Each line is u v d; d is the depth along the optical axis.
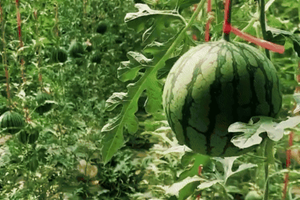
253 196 2.36
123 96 1.62
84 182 4.53
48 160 3.95
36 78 3.72
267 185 1.50
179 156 2.60
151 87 1.64
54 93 4.19
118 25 6.77
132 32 6.80
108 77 6.29
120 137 1.70
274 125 1.06
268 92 1.19
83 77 5.70
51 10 4.21
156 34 1.58
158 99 1.69
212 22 2.13
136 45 6.80
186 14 2.63
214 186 2.17
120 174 4.47
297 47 1.50
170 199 1.77
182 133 1.27
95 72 5.87
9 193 3.52
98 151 4.75
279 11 2.62
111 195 4.43
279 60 2.14
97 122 5.11
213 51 1.20
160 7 2.38
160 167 3.33
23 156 3.44
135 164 4.58
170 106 1.28
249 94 1.15
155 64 1.58
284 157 2.89
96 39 5.85
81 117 5.14
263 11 1.40
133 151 5.54
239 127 1.07
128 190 4.45
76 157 4.23
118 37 6.91
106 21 6.45
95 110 5.43
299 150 2.36
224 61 1.17
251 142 0.99
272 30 1.53
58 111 4.22
